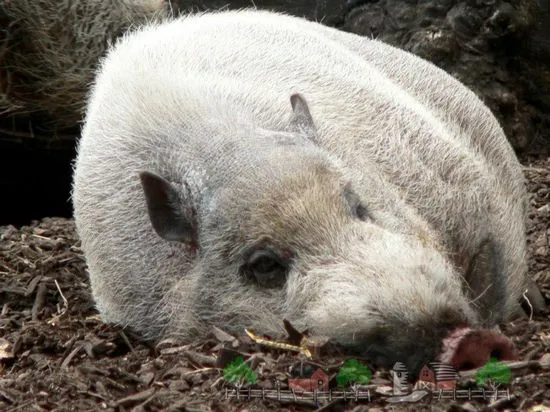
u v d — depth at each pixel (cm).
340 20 2206
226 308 1004
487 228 1184
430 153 1196
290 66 1223
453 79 1416
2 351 1098
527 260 1358
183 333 1038
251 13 1459
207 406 832
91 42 2038
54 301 1298
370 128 1188
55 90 2061
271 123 1108
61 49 2031
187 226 1036
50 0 1997
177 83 1151
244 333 991
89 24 2030
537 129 2184
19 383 942
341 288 905
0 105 2052
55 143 2150
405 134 1199
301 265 948
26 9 1991
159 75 1177
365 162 1137
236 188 999
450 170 1196
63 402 890
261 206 976
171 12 2077
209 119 1087
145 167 1095
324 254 943
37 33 2009
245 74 1197
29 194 2184
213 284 1013
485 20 2109
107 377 939
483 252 1176
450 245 1155
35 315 1245
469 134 1355
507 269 1198
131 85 1177
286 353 920
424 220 1134
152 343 1079
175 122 1102
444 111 1359
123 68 1235
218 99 1123
